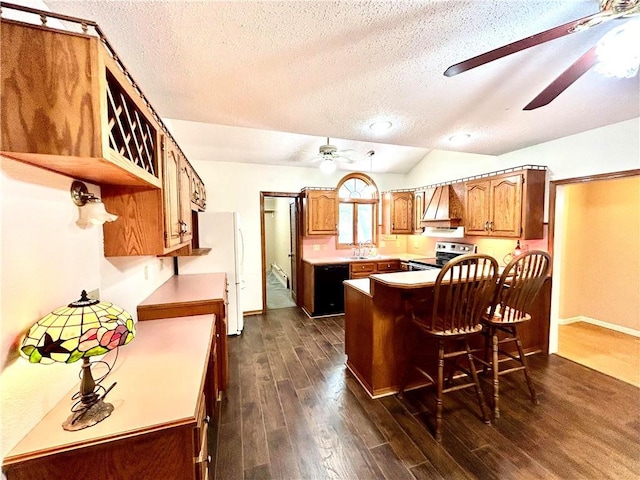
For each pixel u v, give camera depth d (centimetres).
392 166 514
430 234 442
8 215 88
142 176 126
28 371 96
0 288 84
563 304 391
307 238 496
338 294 454
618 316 368
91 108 88
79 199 127
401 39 132
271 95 186
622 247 361
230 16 115
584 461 169
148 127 146
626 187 356
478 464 168
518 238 305
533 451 177
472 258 189
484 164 381
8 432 88
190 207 260
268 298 566
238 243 367
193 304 229
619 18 102
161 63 148
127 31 123
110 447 96
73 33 86
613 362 291
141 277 226
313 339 359
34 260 99
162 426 100
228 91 180
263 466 169
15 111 83
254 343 347
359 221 533
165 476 104
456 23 123
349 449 181
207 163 433
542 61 150
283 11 113
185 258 351
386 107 207
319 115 221
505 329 235
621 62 114
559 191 297
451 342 259
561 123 246
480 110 215
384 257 496
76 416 103
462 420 206
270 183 466
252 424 205
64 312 96
